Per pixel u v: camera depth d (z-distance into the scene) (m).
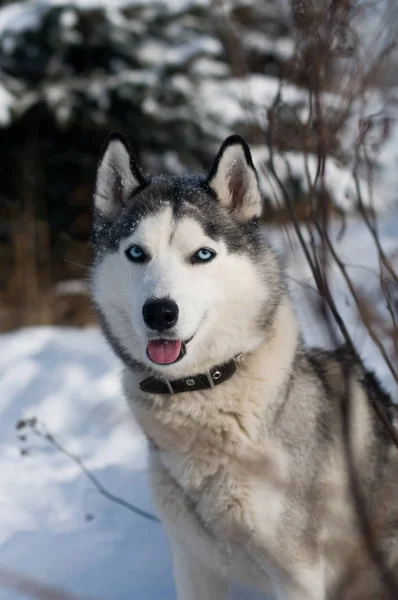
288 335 1.01
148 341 0.97
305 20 0.97
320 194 0.95
